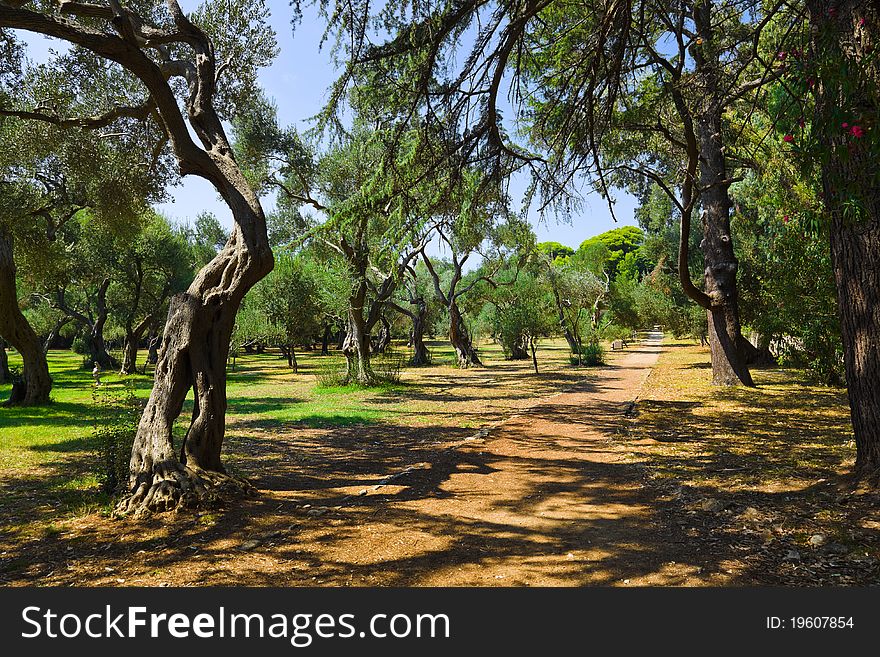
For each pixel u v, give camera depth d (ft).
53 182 50.31
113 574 13.12
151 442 19.15
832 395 41.88
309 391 65.16
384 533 15.53
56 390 67.36
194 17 31.35
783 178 36.29
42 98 35.12
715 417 34.88
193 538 15.42
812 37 14.35
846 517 14.55
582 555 13.53
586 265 132.57
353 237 46.29
